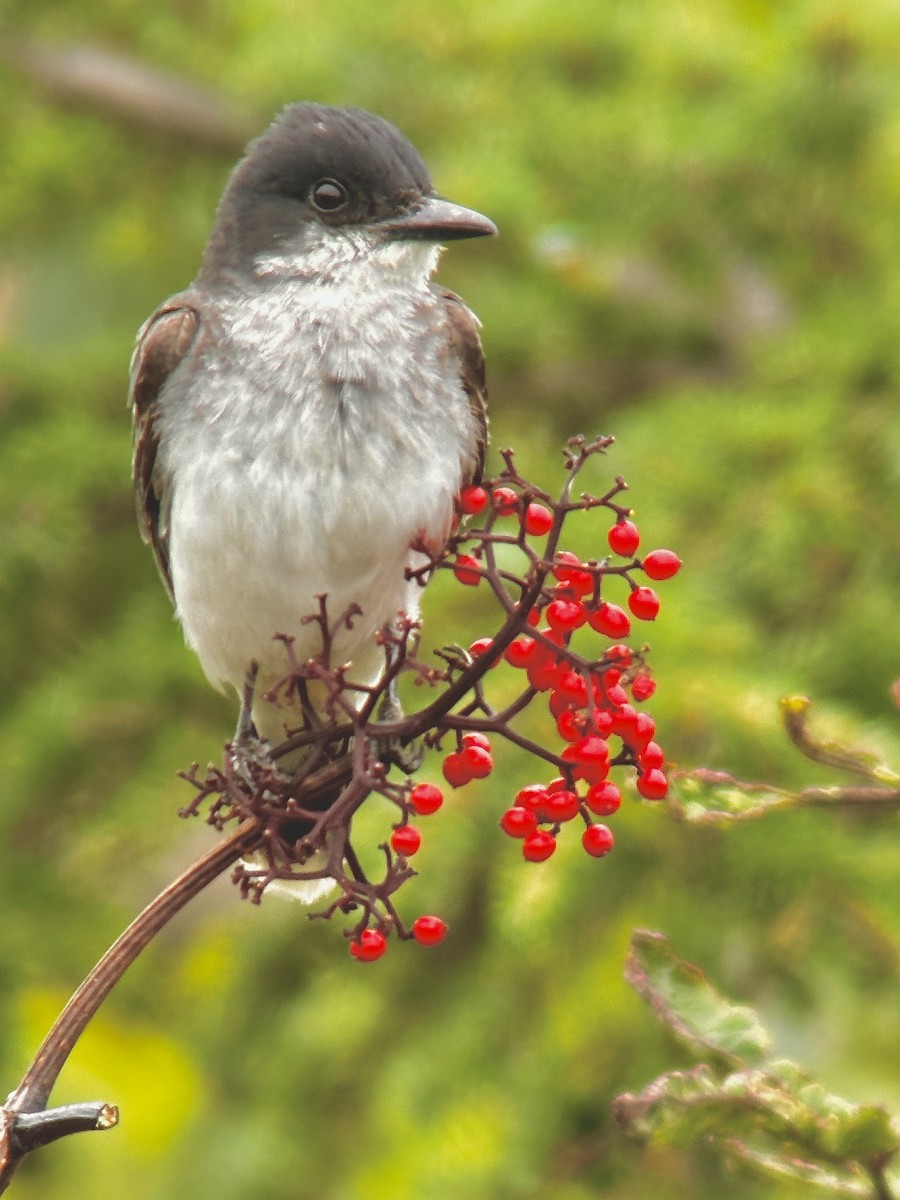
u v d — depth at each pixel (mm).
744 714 8344
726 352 11430
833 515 9484
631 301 11453
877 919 8312
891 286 10367
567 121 11258
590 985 8859
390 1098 9531
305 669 5273
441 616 9117
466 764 5160
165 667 9773
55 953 9531
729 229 11438
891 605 9445
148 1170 12016
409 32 11539
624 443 10016
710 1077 4445
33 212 12281
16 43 12039
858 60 10773
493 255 11594
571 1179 9172
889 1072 9422
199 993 11633
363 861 8547
